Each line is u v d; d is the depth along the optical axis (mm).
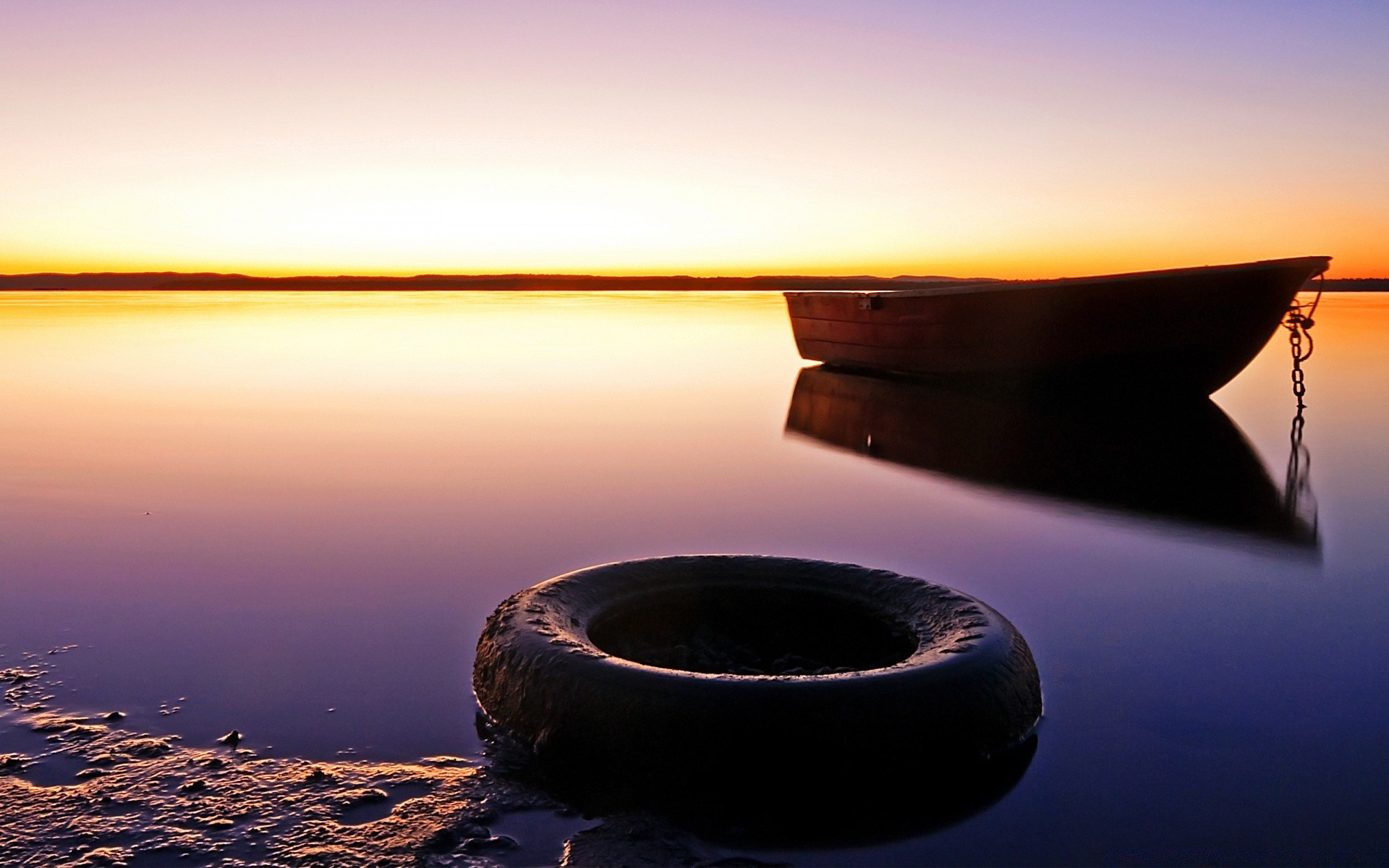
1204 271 10938
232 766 3068
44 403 12359
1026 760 3250
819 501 7441
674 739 2967
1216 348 11531
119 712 3469
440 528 6355
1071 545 6203
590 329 31000
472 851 2604
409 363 18531
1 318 34188
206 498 7102
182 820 2727
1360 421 11875
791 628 4035
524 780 3004
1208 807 2984
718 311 47562
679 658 3727
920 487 8062
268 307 47531
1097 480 8430
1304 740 3428
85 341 23594
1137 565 5734
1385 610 4887
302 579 5168
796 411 12641
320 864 2520
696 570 4137
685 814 2859
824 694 3008
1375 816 2938
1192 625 4656
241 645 4164
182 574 5219
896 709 3027
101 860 2510
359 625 4453
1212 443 10398
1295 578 5445
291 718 3447
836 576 4090
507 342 24594
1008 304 12570
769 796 2928
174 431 10250
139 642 4188
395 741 3271
